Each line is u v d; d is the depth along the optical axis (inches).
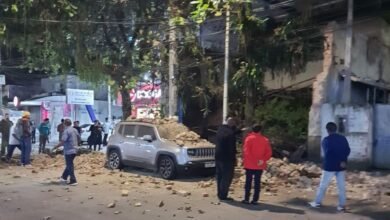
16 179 553.9
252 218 355.3
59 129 871.1
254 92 714.2
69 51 772.6
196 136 601.3
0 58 1286.9
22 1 656.4
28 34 712.4
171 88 754.8
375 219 362.3
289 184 524.1
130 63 809.5
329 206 410.3
